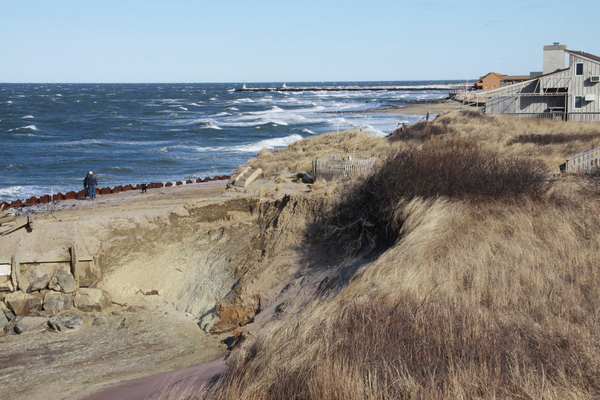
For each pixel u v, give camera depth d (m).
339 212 13.55
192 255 15.75
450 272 8.30
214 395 6.01
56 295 14.05
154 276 15.23
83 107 117.56
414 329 6.34
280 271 12.95
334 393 5.19
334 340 6.23
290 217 14.52
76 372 10.43
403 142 24.75
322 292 10.54
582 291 7.39
